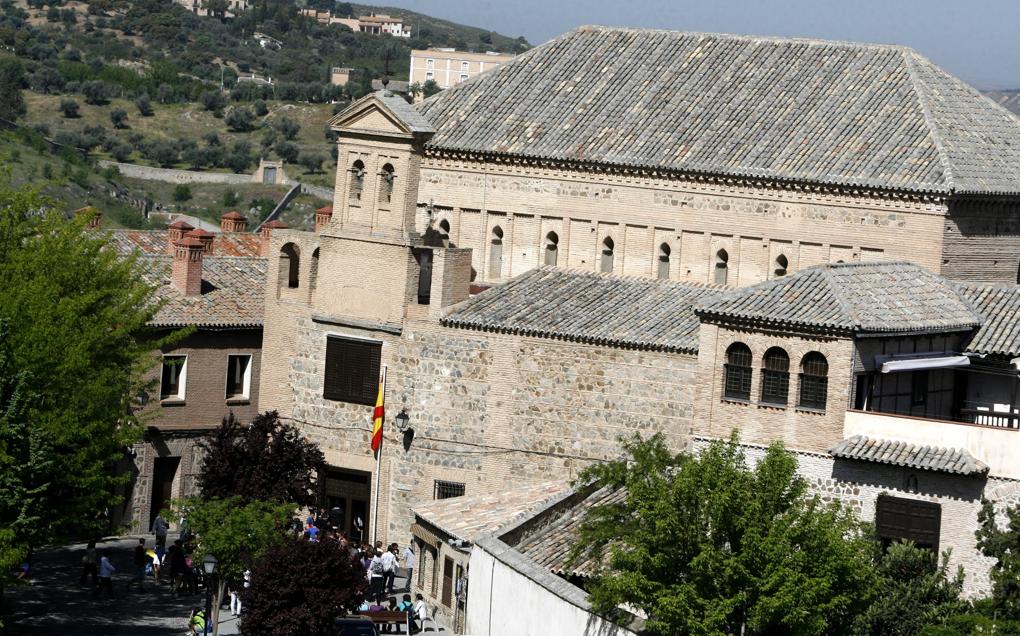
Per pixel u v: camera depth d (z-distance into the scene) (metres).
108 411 85.00
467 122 105.31
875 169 93.00
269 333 100.50
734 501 63.12
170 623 81.94
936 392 83.38
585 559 75.44
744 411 79.88
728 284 97.00
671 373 88.06
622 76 105.25
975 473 73.94
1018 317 85.12
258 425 91.62
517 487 92.50
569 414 91.00
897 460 75.31
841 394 77.62
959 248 92.06
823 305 79.56
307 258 99.31
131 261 93.06
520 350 92.12
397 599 88.56
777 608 61.34
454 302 95.25
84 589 88.06
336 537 78.81
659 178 98.56
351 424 97.56
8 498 75.75
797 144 96.31
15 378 77.44
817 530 62.66
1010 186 93.31
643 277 97.75
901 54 100.62
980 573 74.19
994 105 99.38
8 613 82.50
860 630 65.88
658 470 68.88
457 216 104.88
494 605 77.25
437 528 86.12
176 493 103.75
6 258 89.75
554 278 97.81
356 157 97.62
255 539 78.62
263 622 72.44
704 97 101.75
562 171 101.50
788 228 95.12
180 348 103.12
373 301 96.81
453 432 94.25
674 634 62.78
